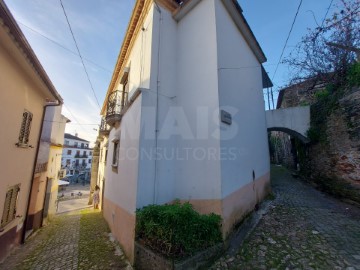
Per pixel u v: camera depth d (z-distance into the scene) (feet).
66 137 139.23
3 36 11.07
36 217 24.04
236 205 14.46
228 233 12.64
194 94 15.88
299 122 29.37
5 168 13.52
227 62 16.37
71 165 138.92
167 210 10.99
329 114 23.18
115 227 18.10
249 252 11.53
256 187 19.47
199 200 13.84
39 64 14.65
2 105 12.47
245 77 20.45
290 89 40.73
